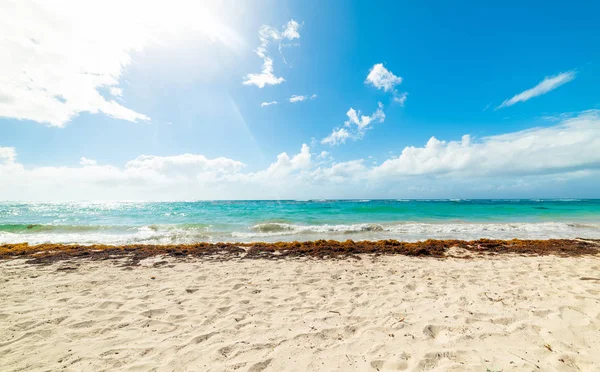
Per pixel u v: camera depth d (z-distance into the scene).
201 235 13.83
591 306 4.32
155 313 4.31
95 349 3.29
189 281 5.96
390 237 13.28
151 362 3.04
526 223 18.03
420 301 4.78
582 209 29.28
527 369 2.77
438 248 9.52
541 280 5.96
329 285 5.75
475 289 5.39
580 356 2.97
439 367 2.86
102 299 4.85
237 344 3.40
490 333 3.55
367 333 3.65
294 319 4.12
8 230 15.65
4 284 5.63
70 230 15.81
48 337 3.54
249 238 13.15
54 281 5.86
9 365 2.95
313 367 2.93
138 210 31.92
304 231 15.04
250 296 5.10
